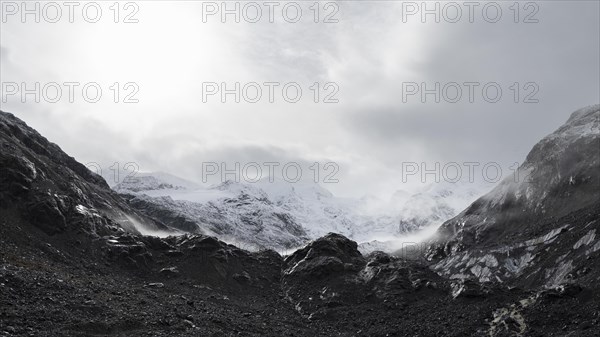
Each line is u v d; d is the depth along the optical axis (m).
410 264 107.94
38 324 56.00
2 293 60.41
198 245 104.75
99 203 117.56
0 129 111.06
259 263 110.50
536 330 75.25
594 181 158.50
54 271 76.44
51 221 93.06
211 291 93.06
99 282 79.06
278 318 85.75
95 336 57.38
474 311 84.44
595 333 68.62
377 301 94.81
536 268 126.94
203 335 64.81
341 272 104.94
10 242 82.81
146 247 100.56
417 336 78.56
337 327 85.31
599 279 85.19
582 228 127.94
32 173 99.38
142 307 70.50
